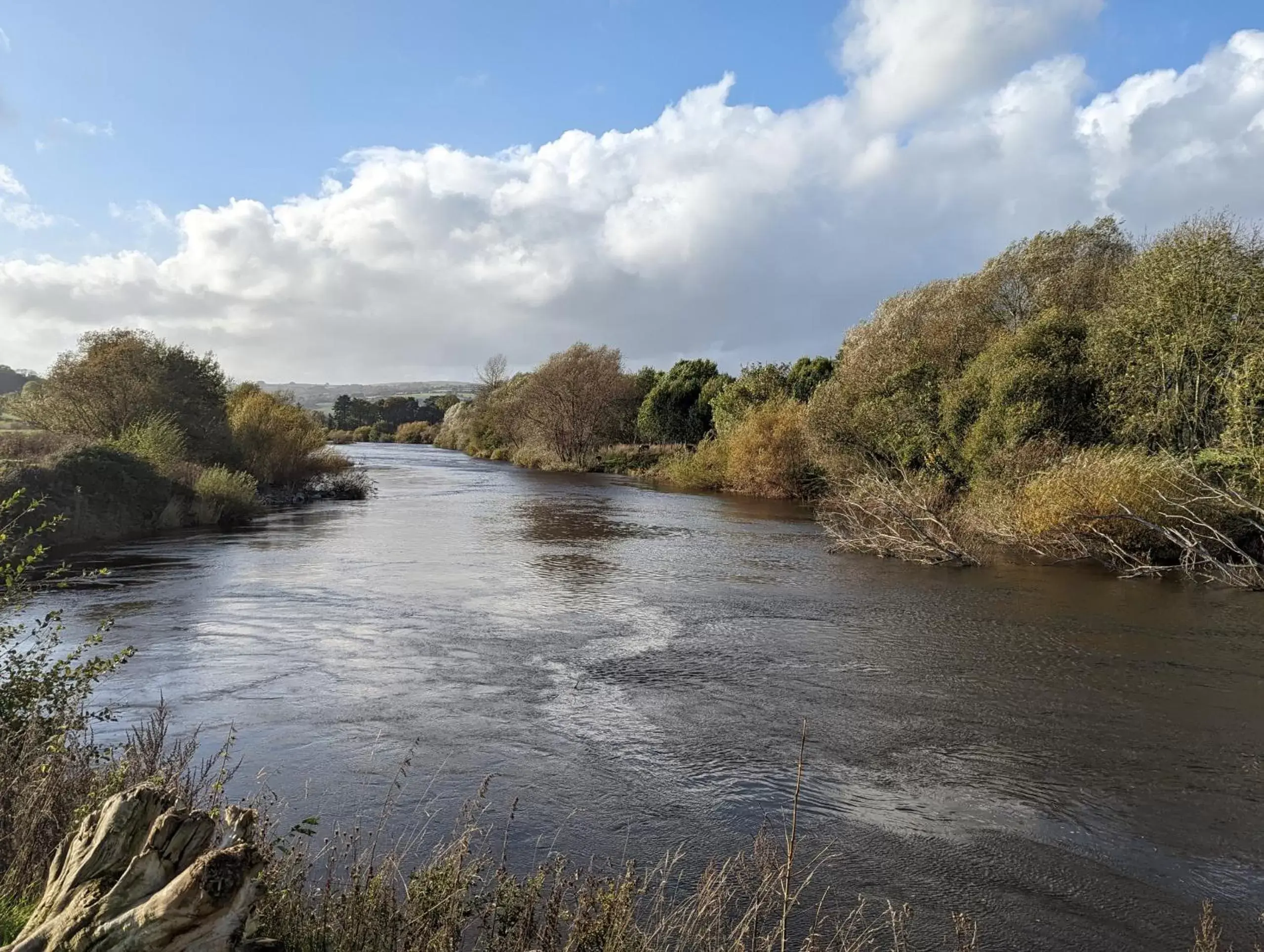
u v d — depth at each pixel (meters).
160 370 27.58
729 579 14.73
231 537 19.86
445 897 3.65
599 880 4.49
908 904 4.58
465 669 9.00
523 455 54.78
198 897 2.37
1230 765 6.58
